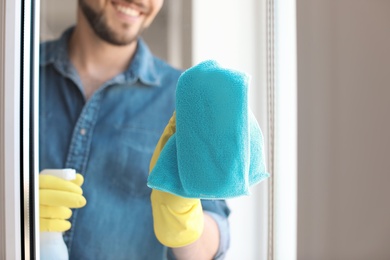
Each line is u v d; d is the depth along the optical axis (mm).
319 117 843
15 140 597
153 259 872
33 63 631
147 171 885
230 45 867
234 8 869
